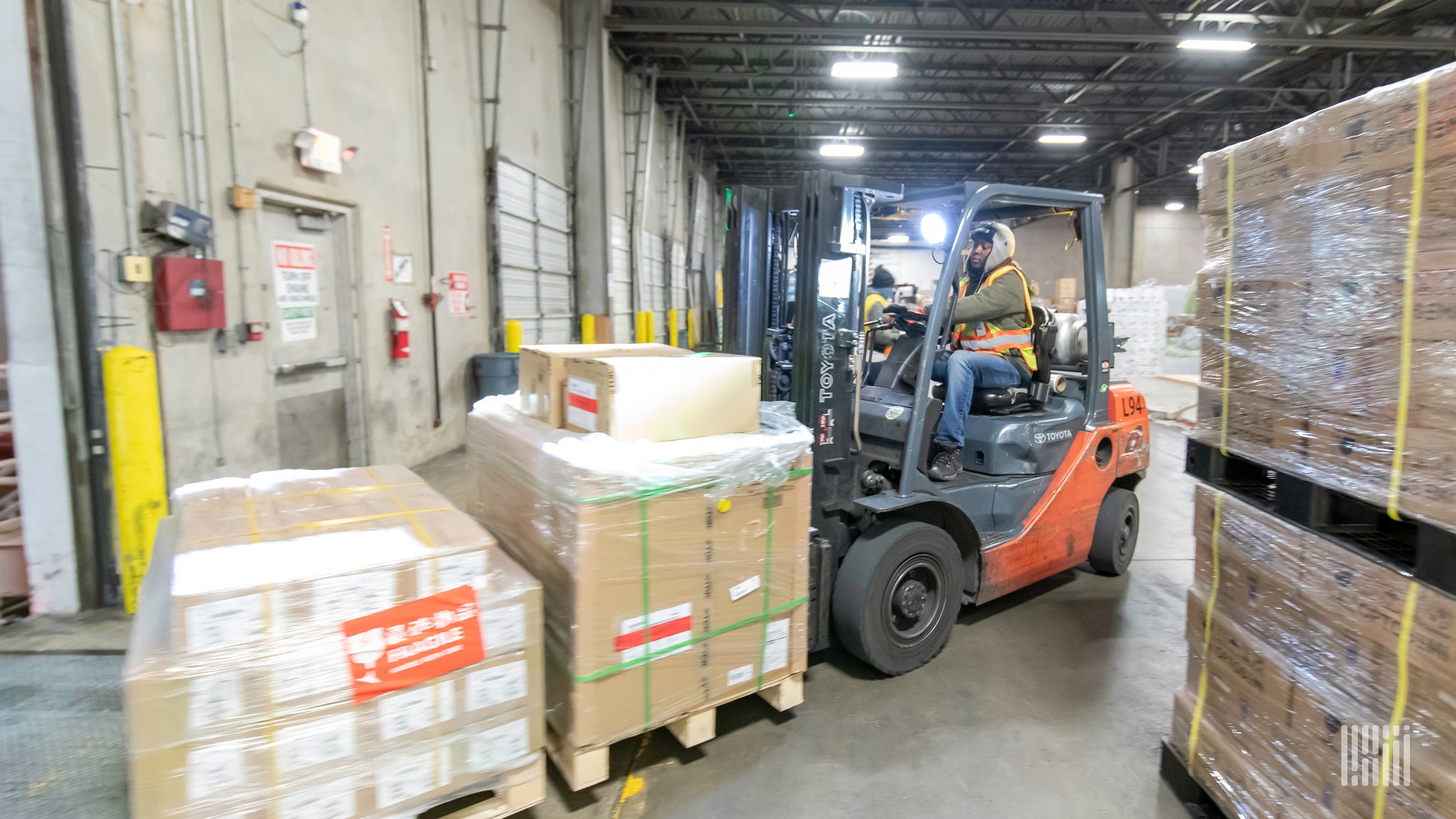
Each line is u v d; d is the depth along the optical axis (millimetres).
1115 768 2404
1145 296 13625
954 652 3240
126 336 3504
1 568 3486
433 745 1766
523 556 2359
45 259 3188
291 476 2408
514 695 1875
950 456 3340
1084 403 3920
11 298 3170
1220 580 2080
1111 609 3766
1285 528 1790
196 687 1491
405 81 6270
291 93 4734
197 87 3895
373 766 1689
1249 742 1912
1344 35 10758
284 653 1568
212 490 2221
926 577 3082
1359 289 1533
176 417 3797
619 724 2113
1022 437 3520
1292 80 14383
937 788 2287
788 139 20625
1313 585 1692
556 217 10305
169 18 3742
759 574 2393
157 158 3672
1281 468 1789
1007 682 2965
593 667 2033
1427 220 1371
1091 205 3637
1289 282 1759
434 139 6797
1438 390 1346
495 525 2676
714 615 2291
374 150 5789
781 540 2449
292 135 4742
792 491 2455
